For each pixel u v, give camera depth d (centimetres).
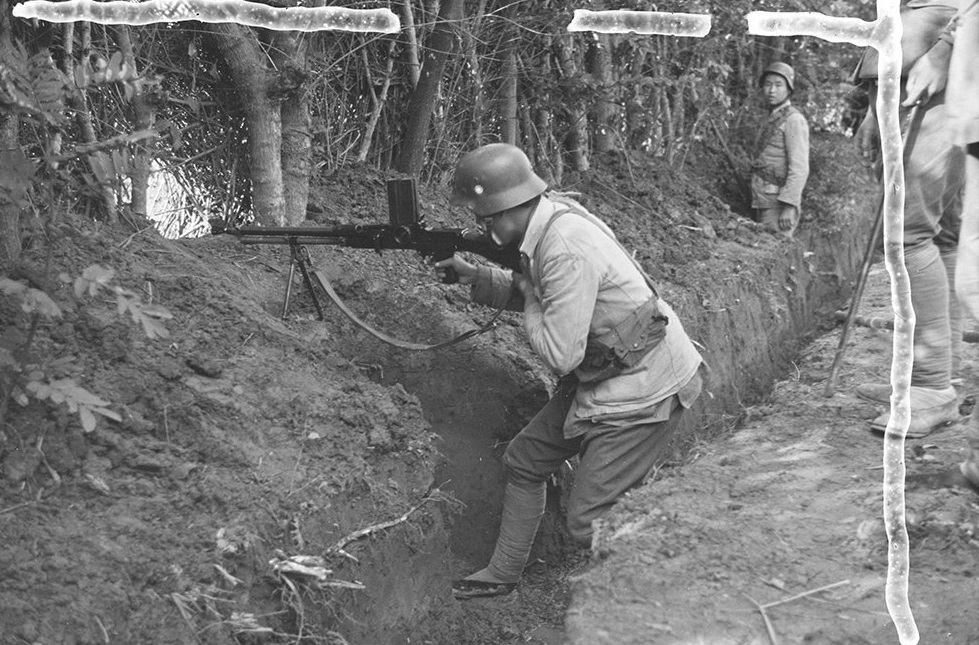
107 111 428
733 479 368
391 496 356
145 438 318
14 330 320
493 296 396
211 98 476
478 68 602
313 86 504
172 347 351
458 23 550
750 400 619
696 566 303
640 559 307
